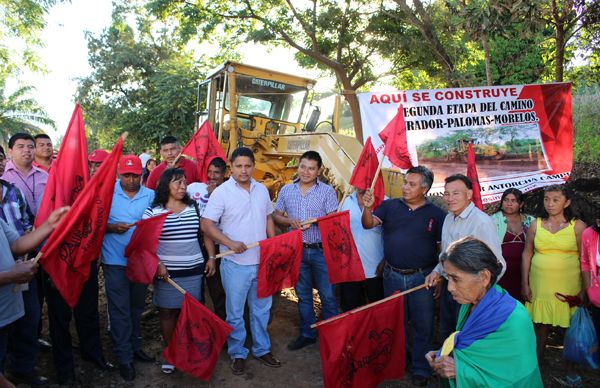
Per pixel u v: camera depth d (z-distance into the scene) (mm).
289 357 4418
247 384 3941
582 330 3703
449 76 11461
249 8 15203
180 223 3914
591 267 3594
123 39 25109
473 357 2154
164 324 4059
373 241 4523
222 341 3836
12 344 3562
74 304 3312
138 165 4047
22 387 3652
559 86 5805
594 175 8992
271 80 8328
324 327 3248
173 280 3934
